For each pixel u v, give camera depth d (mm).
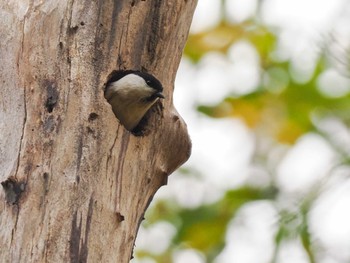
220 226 16562
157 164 10852
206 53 17250
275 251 13328
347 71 14039
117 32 10516
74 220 9500
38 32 10164
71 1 10289
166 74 11203
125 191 10188
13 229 9281
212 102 17047
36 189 9461
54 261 9266
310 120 16906
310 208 13180
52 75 10008
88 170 9773
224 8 16953
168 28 10984
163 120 10906
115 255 9820
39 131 9734
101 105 10094
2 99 9977
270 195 16516
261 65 17156
